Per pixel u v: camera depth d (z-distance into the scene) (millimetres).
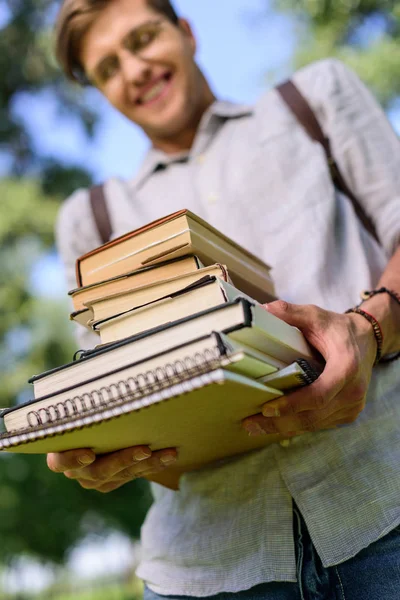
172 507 1144
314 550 958
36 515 6383
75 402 779
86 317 974
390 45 4598
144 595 1148
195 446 952
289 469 996
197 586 1028
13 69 8258
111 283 940
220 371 678
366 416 1012
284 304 865
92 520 6695
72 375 830
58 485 6453
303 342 894
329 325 880
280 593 960
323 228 1157
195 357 708
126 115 1408
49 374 849
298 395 799
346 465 979
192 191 1328
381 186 1203
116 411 733
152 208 1375
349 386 856
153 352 775
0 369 7562
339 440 993
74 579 12586
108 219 1419
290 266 1160
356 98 1269
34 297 7699
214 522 1051
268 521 990
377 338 967
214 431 894
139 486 6672
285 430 846
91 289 956
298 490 979
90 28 1354
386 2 4586
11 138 8391
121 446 894
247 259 1043
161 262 905
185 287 834
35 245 7949
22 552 6461
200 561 1037
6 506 6355
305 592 942
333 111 1240
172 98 1343
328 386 808
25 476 6469
